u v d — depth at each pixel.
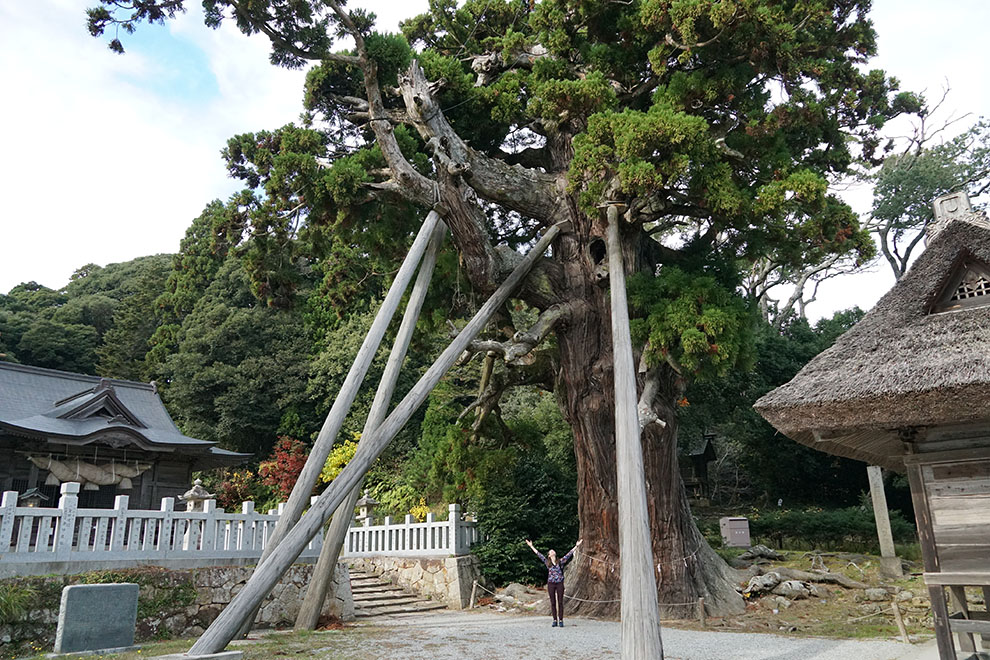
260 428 31.02
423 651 8.80
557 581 11.64
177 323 38.50
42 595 9.10
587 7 13.52
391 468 26.62
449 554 15.73
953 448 5.31
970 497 5.15
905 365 5.30
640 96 14.73
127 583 9.06
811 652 8.73
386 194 13.73
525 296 14.66
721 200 11.35
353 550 18.28
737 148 12.77
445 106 15.26
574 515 17.36
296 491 9.92
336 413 10.74
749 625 11.28
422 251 12.80
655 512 13.11
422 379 11.38
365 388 29.58
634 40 13.57
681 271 12.53
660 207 12.26
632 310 13.06
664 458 13.39
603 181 12.14
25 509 9.40
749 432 26.28
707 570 13.24
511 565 16.20
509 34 15.21
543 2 14.10
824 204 11.18
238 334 33.31
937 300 5.88
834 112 14.41
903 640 9.28
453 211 13.18
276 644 9.20
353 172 12.43
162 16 10.12
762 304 32.69
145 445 17.47
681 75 12.40
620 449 8.95
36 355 40.44
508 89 14.95
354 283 16.75
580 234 14.84
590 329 14.18
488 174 14.35
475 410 16.95
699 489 27.08
